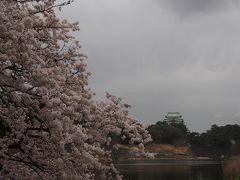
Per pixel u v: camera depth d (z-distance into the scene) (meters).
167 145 143.25
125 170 71.38
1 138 10.63
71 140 9.77
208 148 152.12
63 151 10.01
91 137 11.15
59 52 12.10
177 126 155.88
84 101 10.91
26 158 10.91
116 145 12.63
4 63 9.83
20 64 9.93
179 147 147.00
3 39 9.66
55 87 9.73
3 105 10.15
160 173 67.06
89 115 10.98
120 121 12.21
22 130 10.13
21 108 10.05
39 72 9.59
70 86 11.37
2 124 10.73
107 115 11.95
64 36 12.49
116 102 12.43
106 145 12.53
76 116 10.27
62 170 10.45
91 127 11.34
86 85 11.98
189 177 58.06
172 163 114.88
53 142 10.05
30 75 9.75
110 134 12.27
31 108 9.84
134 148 12.73
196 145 154.62
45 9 11.55
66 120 9.66
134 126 12.70
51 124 9.41
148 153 13.05
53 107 9.62
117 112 12.16
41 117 9.61
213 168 86.31
